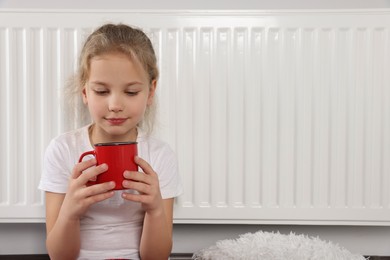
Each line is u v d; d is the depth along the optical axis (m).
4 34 1.46
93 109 1.04
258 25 1.46
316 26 1.45
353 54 1.46
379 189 1.49
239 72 1.47
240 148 1.48
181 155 1.49
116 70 1.01
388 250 1.63
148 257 1.08
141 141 1.17
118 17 1.45
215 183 1.49
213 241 1.64
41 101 1.47
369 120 1.47
